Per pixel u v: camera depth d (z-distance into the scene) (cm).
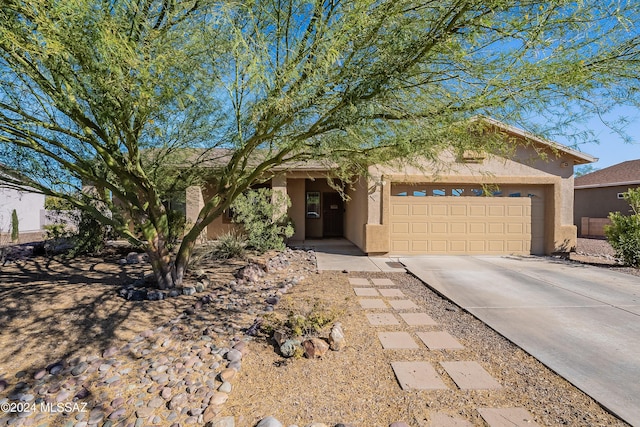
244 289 589
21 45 248
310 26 344
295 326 373
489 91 290
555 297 555
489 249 1004
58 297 500
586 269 798
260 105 346
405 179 859
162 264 551
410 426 236
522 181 986
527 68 266
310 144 439
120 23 299
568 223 995
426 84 319
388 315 466
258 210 995
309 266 826
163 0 357
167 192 727
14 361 337
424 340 381
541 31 244
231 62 387
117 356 349
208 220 574
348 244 1238
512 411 252
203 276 643
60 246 921
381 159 455
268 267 745
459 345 368
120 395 285
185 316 452
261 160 648
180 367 323
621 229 850
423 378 299
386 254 984
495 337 391
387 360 333
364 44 292
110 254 945
